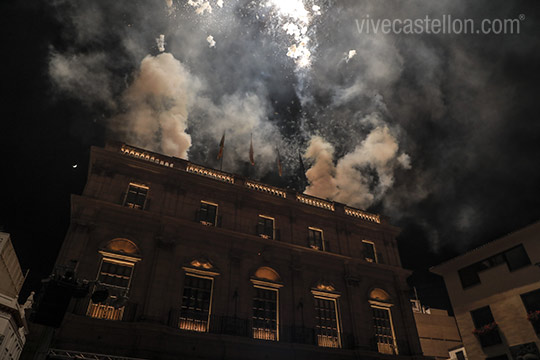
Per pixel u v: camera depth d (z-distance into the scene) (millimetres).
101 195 24781
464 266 34750
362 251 32188
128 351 20469
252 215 29391
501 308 30625
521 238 30484
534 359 27344
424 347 42469
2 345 15094
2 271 17297
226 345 22719
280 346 24031
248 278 26219
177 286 23750
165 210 26156
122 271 23234
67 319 19844
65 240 22297
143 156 28031
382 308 30031
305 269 28703
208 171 29906
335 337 26922
